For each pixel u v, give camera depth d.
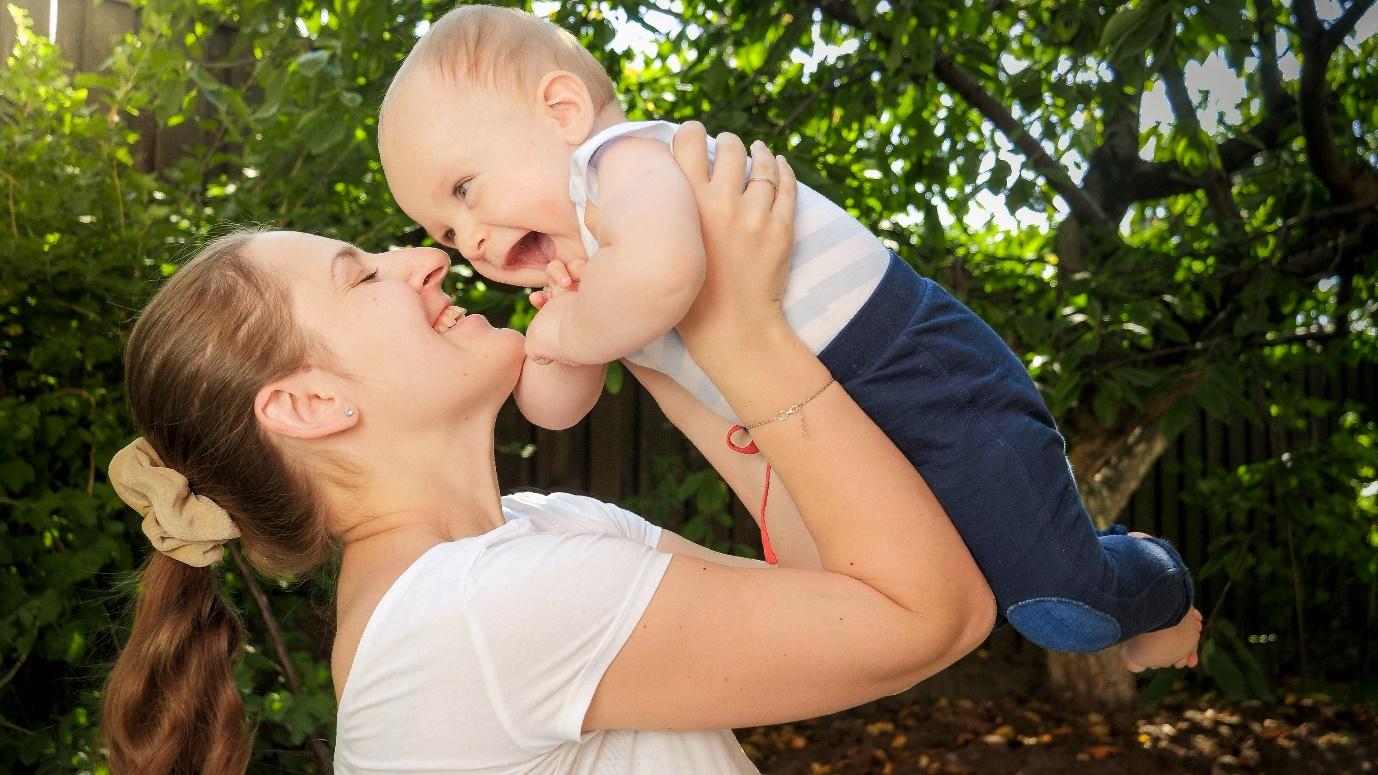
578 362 1.21
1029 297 4.35
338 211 3.74
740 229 1.12
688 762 1.16
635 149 1.17
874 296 1.23
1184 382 3.98
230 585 3.20
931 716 5.58
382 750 1.07
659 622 1.06
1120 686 5.50
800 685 1.08
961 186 4.23
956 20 3.84
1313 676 6.47
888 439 1.17
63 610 3.01
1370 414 7.22
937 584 1.10
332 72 3.11
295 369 1.21
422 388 1.24
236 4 3.77
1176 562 1.42
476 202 1.33
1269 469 5.25
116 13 4.13
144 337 1.28
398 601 1.08
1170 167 5.00
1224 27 2.87
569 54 1.37
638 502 4.86
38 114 3.33
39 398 3.05
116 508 3.10
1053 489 1.24
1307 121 4.28
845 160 4.12
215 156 3.74
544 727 1.06
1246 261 4.45
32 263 2.99
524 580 1.05
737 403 1.12
